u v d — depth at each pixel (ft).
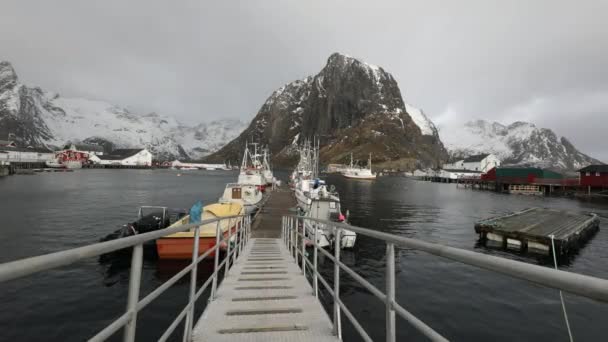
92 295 37.32
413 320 7.07
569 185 209.77
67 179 274.16
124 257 50.85
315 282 20.22
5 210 103.19
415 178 494.59
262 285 22.82
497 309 35.06
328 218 64.13
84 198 143.64
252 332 14.88
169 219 66.80
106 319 32.07
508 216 85.40
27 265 4.36
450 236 77.20
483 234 71.20
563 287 3.55
